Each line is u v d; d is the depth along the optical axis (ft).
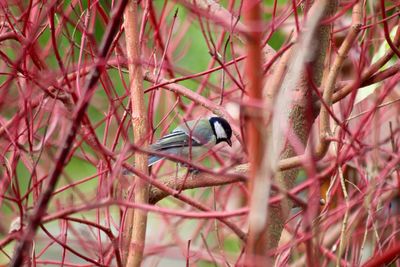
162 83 26.05
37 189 24.58
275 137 15.60
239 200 35.99
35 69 26.78
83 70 24.79
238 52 36.35
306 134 24.40
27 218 19.35
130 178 29.84
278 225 24.38
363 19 25.13
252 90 13.96
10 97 26.91
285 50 23.30
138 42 24.63
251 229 14.06
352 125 29.30
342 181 21.30
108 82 25.99
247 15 14.01
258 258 13.93
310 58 20.95
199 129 32.09
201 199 37.91
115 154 21.57
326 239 27.30
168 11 33.99
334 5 24.97
